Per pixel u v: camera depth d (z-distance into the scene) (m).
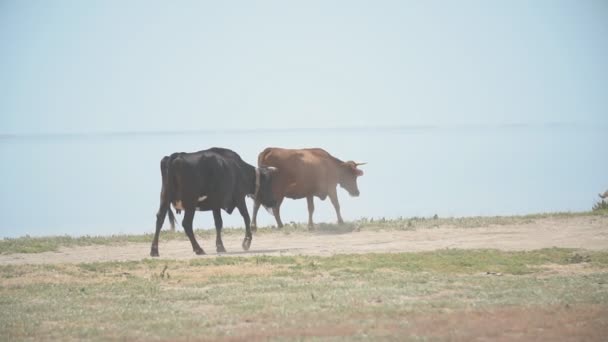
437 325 19.52
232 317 20.64
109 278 26.25
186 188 31.22
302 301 22.19
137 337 19.03
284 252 31.70
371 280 25.09
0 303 22.69
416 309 21.05
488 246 32.12
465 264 27.70
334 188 39.91
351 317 20.41
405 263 27.88
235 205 33.22
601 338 18.39
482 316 20.34
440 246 32.44
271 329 19.39
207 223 52.81
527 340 18.27
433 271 26.69
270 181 35.53
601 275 25.55
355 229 37.75
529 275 26.00
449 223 38.44
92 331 19.56
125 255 31.91
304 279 25.64
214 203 32.16
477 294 22.88
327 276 25.98
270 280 25.36
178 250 33.09
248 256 29.83
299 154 38.94
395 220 40.16
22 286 24.86
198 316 20.91
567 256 28.97
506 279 25.03
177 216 57.34
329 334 18.86
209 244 34.72
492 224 38.03
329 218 53.00
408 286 24.08
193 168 31.28
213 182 31.86
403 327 19.39
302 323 19.91
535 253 29.62
